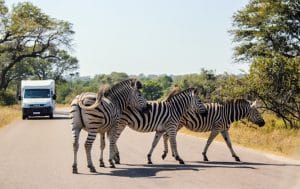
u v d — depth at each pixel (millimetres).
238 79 25109
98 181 11023
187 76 55125
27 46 66188
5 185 10586
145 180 11164
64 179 11242
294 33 44656
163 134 14492
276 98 24141
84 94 12352
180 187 10422
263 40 45219
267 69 24047
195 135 22672
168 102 13930
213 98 25844
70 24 65250
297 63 24125
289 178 11484
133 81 13328
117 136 13547
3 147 17453
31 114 36219
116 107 12719
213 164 13672
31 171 12297
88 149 12141
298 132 20656
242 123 24578
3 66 69062
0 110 44344
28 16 63469
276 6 43531
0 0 61125
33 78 106188
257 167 13109
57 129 26172
